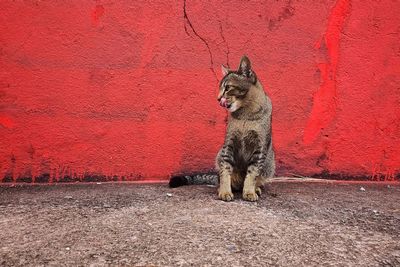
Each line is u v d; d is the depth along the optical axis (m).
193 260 0.97
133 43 1.63
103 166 1.62
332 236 1.11
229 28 1.66
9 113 1.57
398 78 1.69
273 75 1.67
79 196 1.40
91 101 1.61
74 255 0.98
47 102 1.59
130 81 1.63
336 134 1.68
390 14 1.68
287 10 1.67
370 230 1.16
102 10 1.61
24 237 1.06
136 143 1.64
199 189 1.51
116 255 0.98
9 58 1.56
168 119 1.65
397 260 1.00
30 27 1.57
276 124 1.67
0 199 1.36
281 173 1.68
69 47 1.60
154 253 0.99
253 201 1.37
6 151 1.57
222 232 1.10
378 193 1.54
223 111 1.66
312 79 1.68
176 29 1.64
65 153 1.60
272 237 1.08
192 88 1.65
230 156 1.45
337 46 1.68
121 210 1.25
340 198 1.45
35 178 1.58
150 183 1.61
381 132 1.68
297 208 1.32
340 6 1.67
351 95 1.68
